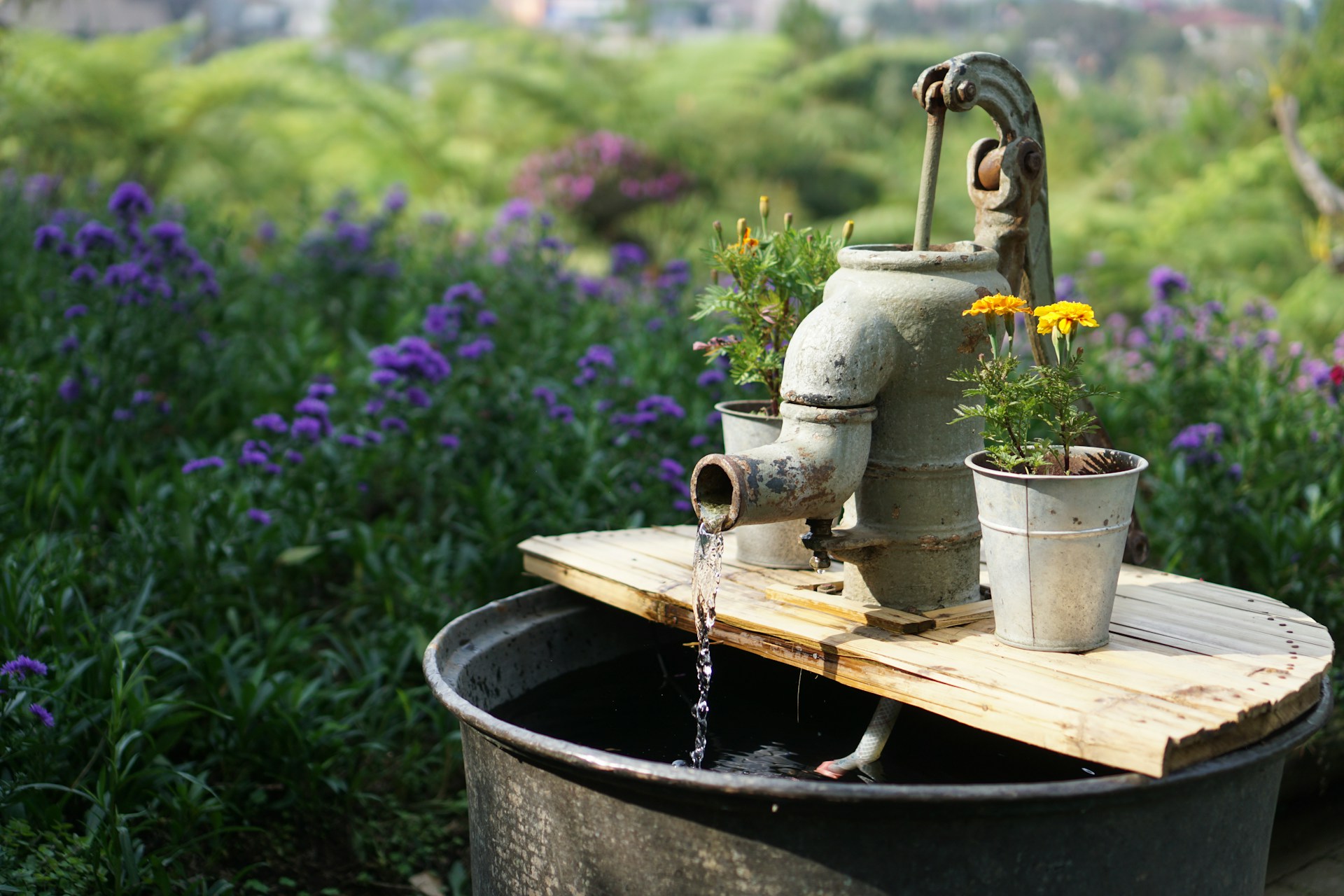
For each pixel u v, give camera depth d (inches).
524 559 106.0
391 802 118.2
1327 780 118.9
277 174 443.8
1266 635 80.2
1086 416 76.7
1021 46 697.0
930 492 82.4
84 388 150.2
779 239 97.4
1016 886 65.4
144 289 157.3
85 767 102.3
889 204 517.3
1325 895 103.3
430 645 89.0
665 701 97.1
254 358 183.8
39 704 99.3
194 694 118.1
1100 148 554.9
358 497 145.2
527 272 213.9
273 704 111.0
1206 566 136.6
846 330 76.8
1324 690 76.5
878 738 83.7
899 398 81.3
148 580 116.3
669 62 602.2
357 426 147.7
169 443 154.9
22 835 94.0
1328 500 140.2
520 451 151.7
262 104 480.7
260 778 114.4
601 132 491.5
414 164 503.2
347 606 137.9
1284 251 335.3
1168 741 62.1
